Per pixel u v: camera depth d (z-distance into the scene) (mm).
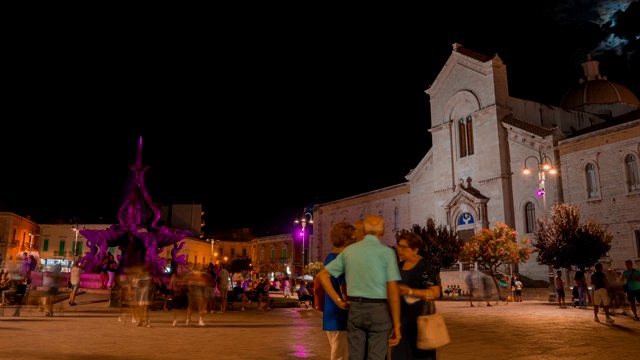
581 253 29281
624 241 33688
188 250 79500
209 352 10312
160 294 22062
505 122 43469
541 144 40156
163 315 19297
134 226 32938
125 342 11641
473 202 44406
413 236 6605
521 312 22188
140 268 16031
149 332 13703
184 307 22469
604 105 51625
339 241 6590
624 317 19172
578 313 21250
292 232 87625
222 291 22375
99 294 29125
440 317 6184
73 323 15633
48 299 17969
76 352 9992
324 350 10750
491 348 11312
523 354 10438
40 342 11352
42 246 75500
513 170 42594
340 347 6676
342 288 6293
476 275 38062
